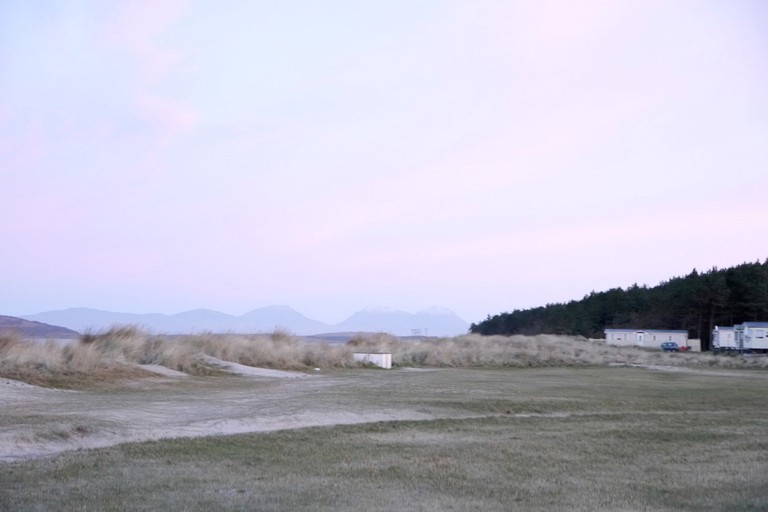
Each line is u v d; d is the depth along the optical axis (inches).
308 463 522.6
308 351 1748.3
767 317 3850.9
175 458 524.1
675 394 1194.6
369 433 674.2
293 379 1346.0
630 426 758.5
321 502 402.3
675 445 636.1
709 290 3934.5
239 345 1587.1
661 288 4798.2
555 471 510.3
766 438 679.1
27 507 377.1
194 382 1167.0
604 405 975.0
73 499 396.2
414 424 745.0
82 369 1074.1
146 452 539.5
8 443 538.6
